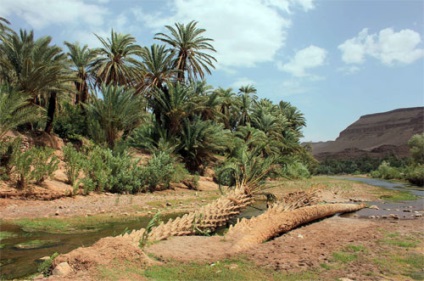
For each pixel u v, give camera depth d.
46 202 12.26
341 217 11.38
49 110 24.22
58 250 6.39
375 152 189.62
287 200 13.03
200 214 8.52
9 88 18.81
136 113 25.89
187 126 29.86
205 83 35.53
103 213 11.22
